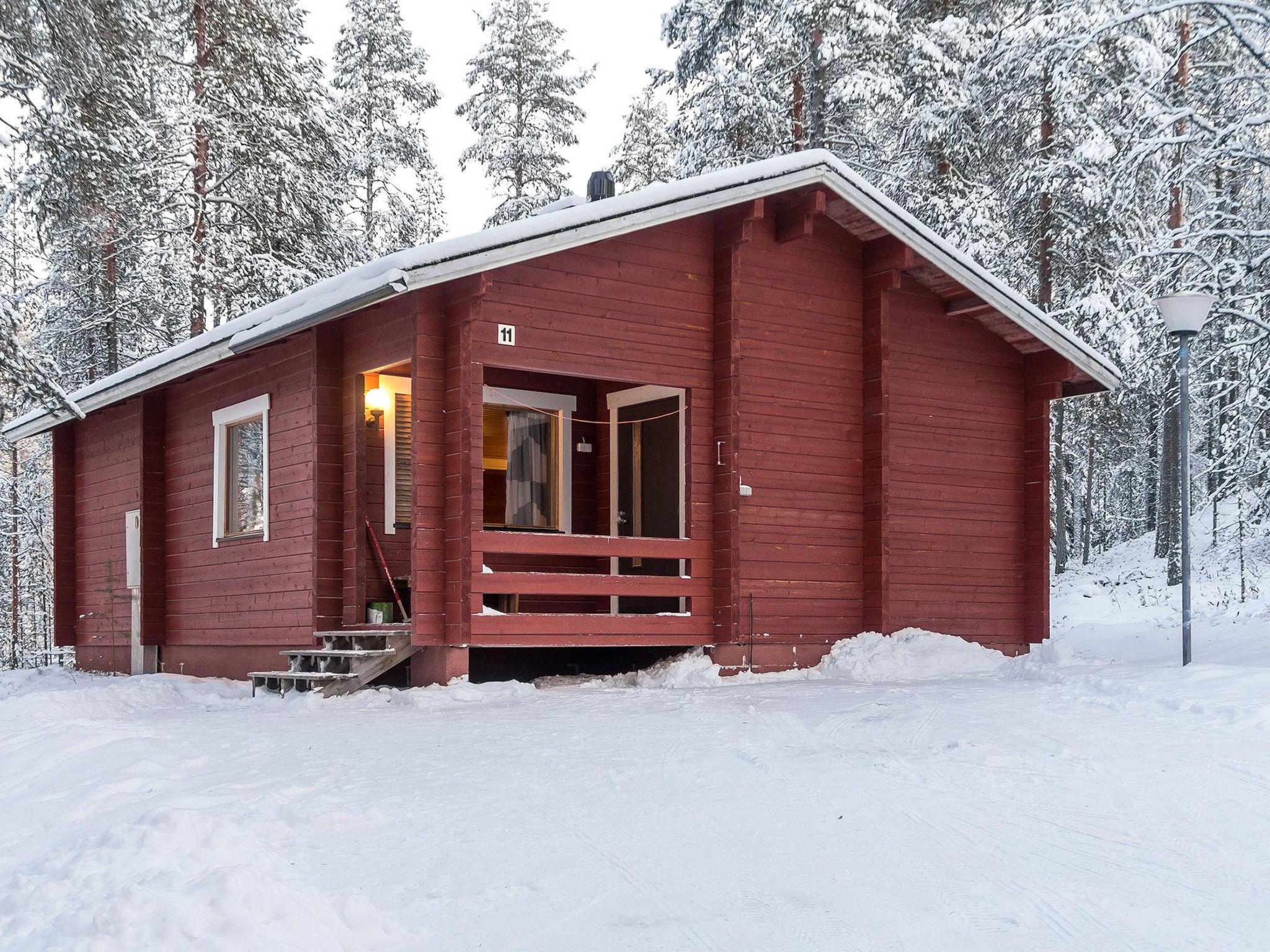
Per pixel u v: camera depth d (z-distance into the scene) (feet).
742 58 88.07
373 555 47.01
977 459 52.54
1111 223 77.51
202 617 53.31
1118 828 19.60
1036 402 53.67
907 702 35.04
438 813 21.67
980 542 52.34
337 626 44.65
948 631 51.06
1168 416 81.30
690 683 43.62
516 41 118.11
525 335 42.11
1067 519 134.72
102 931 14.16
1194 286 55.11
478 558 40.37
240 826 20.02
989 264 80.74
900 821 20.20
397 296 41.22
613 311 44.24
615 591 43.78
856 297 49.90
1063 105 77.56
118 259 89.92
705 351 46.50
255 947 13.91
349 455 44.83
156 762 26.27
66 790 24.68
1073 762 24.72
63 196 58.34
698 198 43.24
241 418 50.42
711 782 23.79
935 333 51.83
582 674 48.52
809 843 19.07
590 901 16.49
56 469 66.33
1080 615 82.58
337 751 28.45
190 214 86.43
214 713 37.24
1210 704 30.27
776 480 47.26
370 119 109.91
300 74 90.68
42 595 123.03
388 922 15.44
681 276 45.98
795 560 47.55
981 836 19.24
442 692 38.96
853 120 89.97
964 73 80.79
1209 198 59.47
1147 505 130.93
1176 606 76.74
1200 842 18.70
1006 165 85.30
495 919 15.81
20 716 36.40
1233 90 59.47
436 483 40.96
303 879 17.58
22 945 14.51
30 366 49.55
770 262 47.67
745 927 15.29
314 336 45.06
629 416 52.49
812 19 82.48
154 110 72.95
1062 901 15.99
